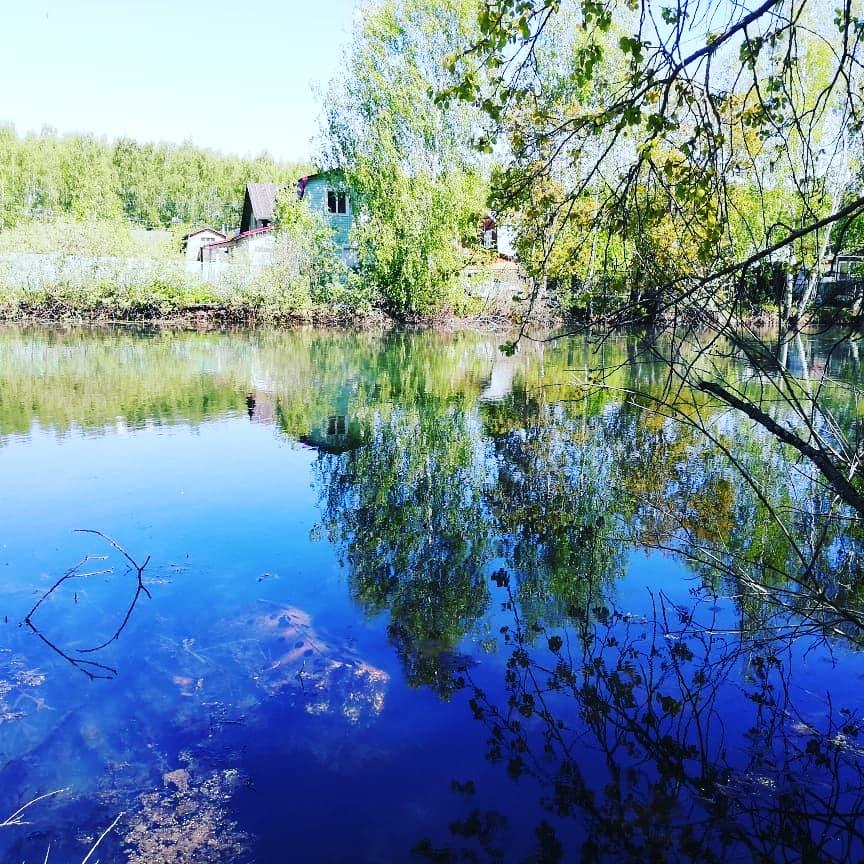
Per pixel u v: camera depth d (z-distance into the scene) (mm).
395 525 5176
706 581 4203
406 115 21859
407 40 21641
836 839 2225
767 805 2369
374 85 22094
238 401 10180
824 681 3125
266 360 15312
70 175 50781
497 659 3326
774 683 3109
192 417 8945
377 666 3248
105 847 2215
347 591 4059
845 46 2701
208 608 3797
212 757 2621
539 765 2566
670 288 2701
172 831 2268
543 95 3344
